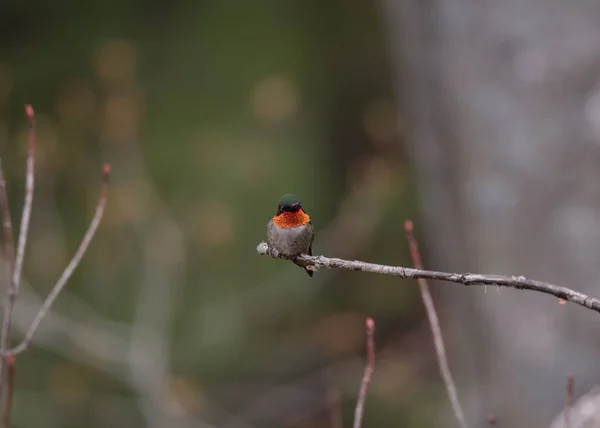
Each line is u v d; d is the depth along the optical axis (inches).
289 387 630.5
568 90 343.0
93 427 571.8
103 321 546.9
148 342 540.1
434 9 382.0
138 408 557.6
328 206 675.4
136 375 512.4
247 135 632.4
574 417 258.1
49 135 557.9
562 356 338.0
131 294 568.4
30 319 516.4
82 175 583.8
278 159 634.8
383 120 603.8
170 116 637.3
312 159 657.6
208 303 599.8
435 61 388.2
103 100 597.6
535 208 348.2
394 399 612.4
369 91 708.7
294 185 634.8
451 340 620.1
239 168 616.7
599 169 335.9
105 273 569.0
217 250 590.2
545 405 343.3
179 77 653.3
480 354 389.4
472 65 365.7
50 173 566.6
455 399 204.1
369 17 708.7
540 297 345.1
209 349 611.2
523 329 349.7
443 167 396.5
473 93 365.7
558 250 341.4
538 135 346.6
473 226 370.6
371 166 590.6
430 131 400.5
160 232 535.2
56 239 559.8
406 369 614.5
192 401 539.5
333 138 701.3
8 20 640.4
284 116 599.8
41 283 554.6
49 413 565.0
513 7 353.4
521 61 350.3
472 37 365.4
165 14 671.1
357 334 666.8
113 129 557.0
